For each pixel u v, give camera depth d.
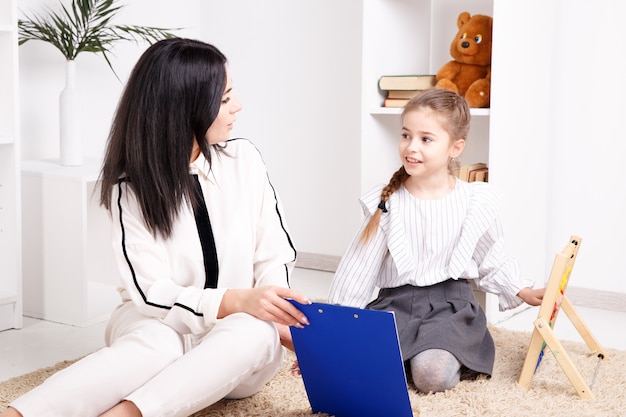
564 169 2.73
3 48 2.35
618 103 2.63
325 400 1.63
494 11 2.35
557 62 2.71
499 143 2.42
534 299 1.93
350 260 1.96
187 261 1.63
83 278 2.42
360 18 3.05
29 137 2.79
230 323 1.48
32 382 1.89
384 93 2.71
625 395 1.79
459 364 1.81
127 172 1.59
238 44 3.35
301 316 1.49
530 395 1.78
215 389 1.44
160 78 1.56
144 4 3.18
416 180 1.95
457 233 1.92
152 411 1.37
